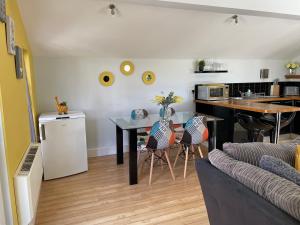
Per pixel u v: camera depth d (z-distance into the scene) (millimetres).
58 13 2807
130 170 2980
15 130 1822
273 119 3596
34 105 3260
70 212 2396
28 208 1706
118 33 3383
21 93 2211
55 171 3174
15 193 1661
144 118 3637
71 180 3154
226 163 1615
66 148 3221
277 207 1153
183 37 3754
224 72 4996
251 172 1396
